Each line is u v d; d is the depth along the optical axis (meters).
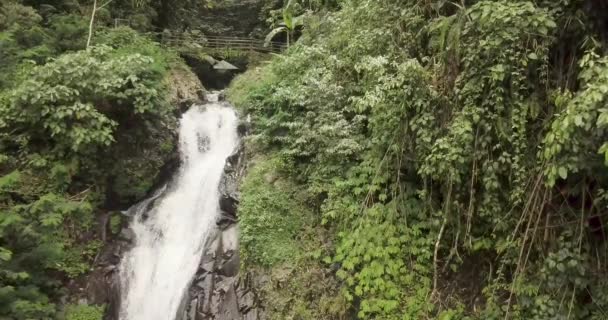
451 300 6.20
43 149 8.95
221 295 7.70
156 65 10.96
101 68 9.46
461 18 5.95
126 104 9.73
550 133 4.70
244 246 7.70
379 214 6.74
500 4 5.37
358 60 8.02
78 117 8.72
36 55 10.46
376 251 6.44
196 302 7.86
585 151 4.64
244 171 9.04
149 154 9.97
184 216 9.51
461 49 5.96
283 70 10.27
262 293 7.20
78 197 8.88
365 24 8.18
